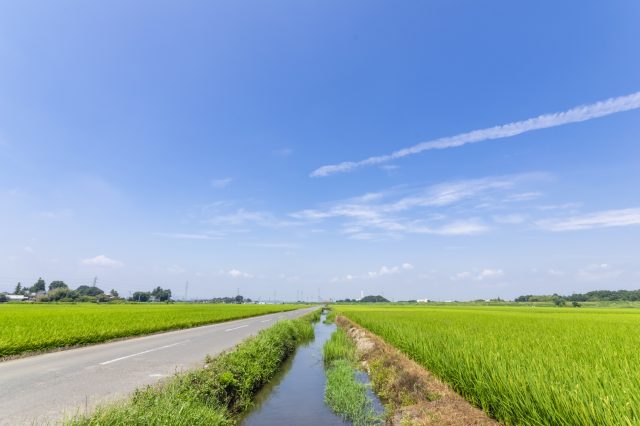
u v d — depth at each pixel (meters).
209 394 7.65
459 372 8.49
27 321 22.48
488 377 7.39
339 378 11.89
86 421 4.97
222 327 27.14
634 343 12.73
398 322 24.64
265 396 10.66
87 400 6.78
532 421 5.63
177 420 5.43
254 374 10.75
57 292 106.62
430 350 11.41
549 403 5.52
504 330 18.09
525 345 11.81
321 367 15.43
